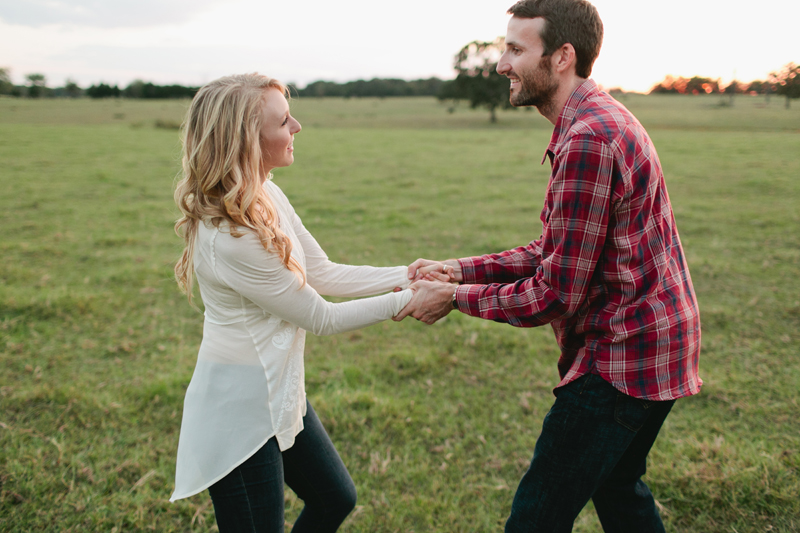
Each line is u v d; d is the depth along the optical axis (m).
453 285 1.88
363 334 4.48
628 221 1.58
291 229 1.84
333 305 1.73
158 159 15.45
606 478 1.78
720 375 3.62
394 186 11.88
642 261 1.60
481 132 29.84
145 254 6.75
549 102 1.79
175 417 3.19
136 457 2.77
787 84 31.53
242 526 1.60
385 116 53.44
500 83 49.53
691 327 1.67
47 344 4.16
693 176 12.02
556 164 1.71
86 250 6.86
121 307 5.02
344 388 3.52
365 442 2.96
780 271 5.84
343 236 7.60
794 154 15.05
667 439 2.91
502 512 2.44
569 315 1.69
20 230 7.75
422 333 4.48
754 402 3.25
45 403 3.28
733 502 2.36
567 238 1.59
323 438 1.87
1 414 3.14
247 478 1.60
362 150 19.00
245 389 1.61
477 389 3.55
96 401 3.28
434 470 2.73
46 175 12.38
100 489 2.54
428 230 7.93
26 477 2.56
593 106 1.66
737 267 5.96
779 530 2.22
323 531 1.91
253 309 1.62
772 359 3.84
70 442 2.89
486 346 4.20
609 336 1.63
